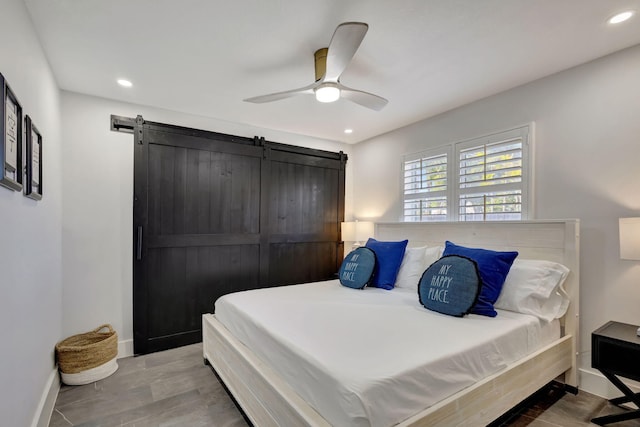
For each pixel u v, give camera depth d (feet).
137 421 6.34
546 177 8.13
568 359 7.27
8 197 4.48
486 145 9.34
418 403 4.24
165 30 6.15
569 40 6.53
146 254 9.91
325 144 14.14
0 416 4.11
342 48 5.25
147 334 9.90
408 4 5.39
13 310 4.66
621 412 6.51
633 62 6.81
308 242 13.47
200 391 7.48
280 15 5.69
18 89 5.06
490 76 8.12
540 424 6.19
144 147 9.91
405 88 8.81
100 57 7.15
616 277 7.02
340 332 5.60
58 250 8.23
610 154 7.12
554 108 8.00
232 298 8.13
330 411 4.05
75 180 9.02
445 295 6.80
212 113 10.82
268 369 5.57
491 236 8.93
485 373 5.24
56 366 7.68
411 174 11.78
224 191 11.40
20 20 5.16
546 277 7.21
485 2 5.35
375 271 9.48
